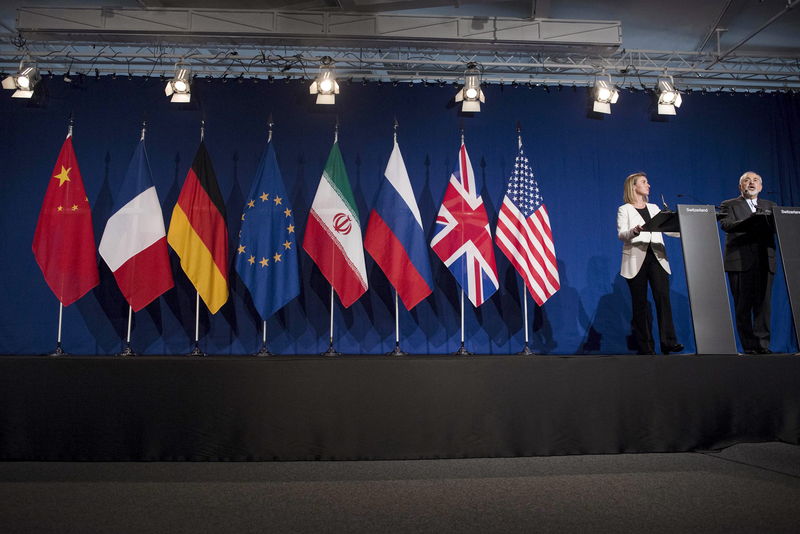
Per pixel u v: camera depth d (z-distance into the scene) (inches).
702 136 215.8
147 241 170.1
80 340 188.1
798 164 216.1
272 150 182.2
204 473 114.1
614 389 128.2
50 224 168.9
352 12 198.8
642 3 193.0
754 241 150.4
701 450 128.0
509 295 200.7
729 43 214.7
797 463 119.6
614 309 203.9
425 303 197.0
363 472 114.8
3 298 188.9
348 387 125.6
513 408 126.6
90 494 99.3
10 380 124.1
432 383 126.4
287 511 89.7
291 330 192.2
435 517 86.4
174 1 193.9
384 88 208.5
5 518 86.1
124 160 198.7
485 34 199.2
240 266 173.0
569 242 206.1
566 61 215.3
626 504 92.4
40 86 199.0
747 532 79.0
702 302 133.6
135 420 123.7
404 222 178.7
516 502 94.0
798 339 127.6
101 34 195.5
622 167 211.6
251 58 203.8
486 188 206.5
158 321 189.6
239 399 124.6
